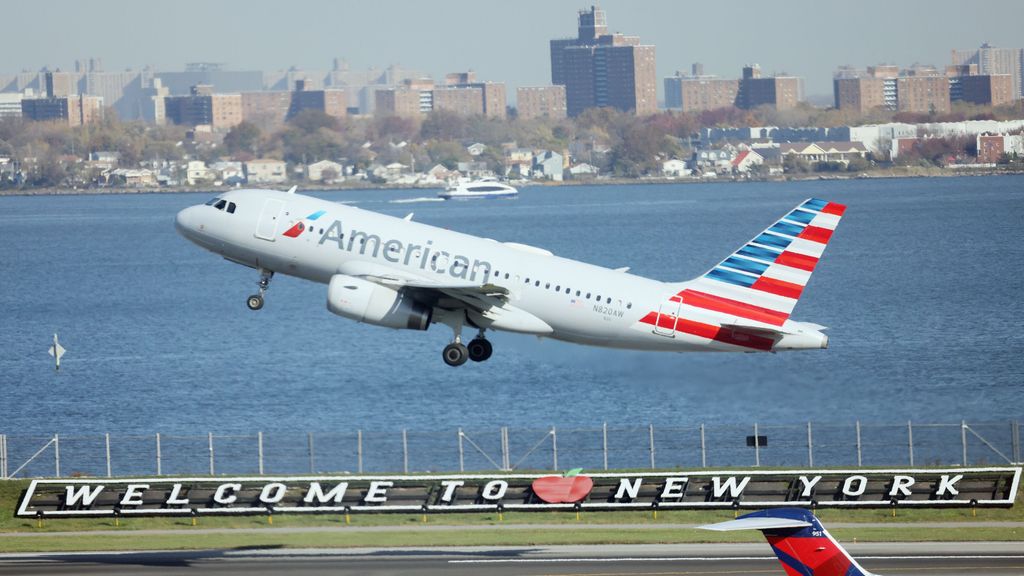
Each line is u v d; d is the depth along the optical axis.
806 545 150.75
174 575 190.50
